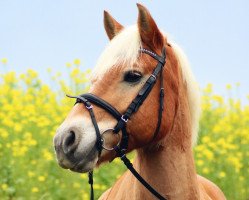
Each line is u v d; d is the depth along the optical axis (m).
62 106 14.25
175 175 6.10
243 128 14.95
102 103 5.68
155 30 5.97
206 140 13.02
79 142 5.55
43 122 13.23
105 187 11.32
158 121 5.90
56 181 11.36
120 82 5.77
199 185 6.72
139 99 5.77
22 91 16.03
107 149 5.70
